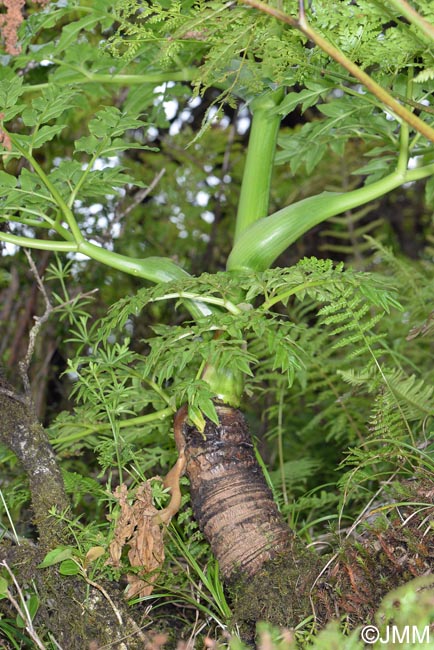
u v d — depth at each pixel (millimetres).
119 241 2777
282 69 1245
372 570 1104
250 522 1186
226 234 3486
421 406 1486
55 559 1117
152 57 1664
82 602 1167
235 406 1246
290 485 1914
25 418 1271
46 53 1563
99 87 1814
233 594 1189
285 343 1202
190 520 1534
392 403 1386
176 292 1238
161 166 3381
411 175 1311
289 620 1121
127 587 1242
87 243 1317
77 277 2553
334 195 1306
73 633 1155
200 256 3338
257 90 1279
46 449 1270
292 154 1726
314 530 1812
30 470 1254
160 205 3387
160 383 1239
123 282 2760
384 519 1183
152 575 1226
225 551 1188
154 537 1208
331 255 3920
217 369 1236
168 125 1919
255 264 1288
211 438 1215
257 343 2051
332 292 1262
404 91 1449
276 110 1372
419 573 1081
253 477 1222
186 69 1684
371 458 1289
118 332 2625
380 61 1225
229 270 1300
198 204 3422
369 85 922
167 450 1738
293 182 3648
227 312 1302
